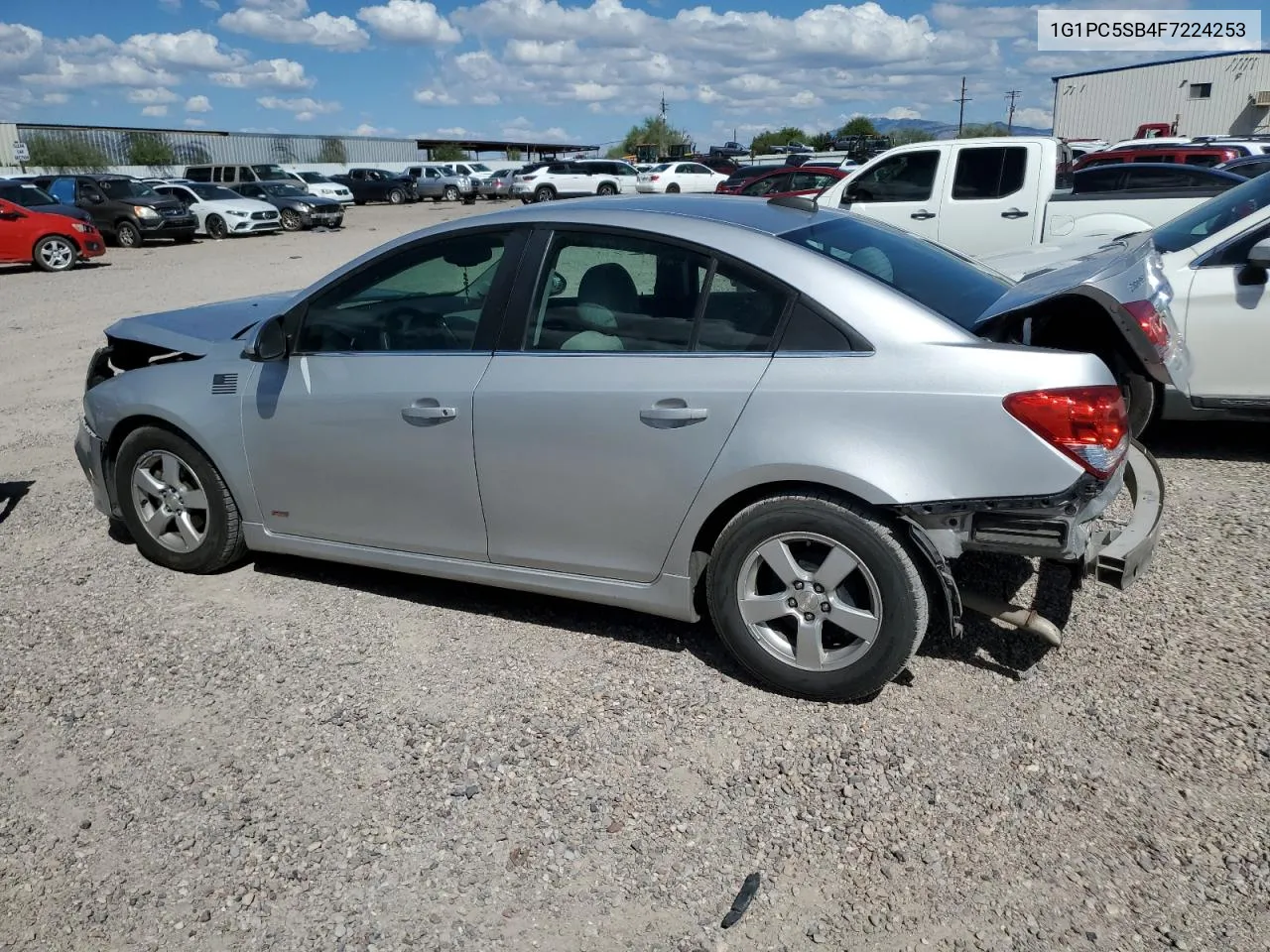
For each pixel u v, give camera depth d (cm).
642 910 251
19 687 362
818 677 329
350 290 394
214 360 427
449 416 365
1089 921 241
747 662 341
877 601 315
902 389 302
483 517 372
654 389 331
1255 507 485
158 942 247
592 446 342
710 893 255
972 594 353
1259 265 538
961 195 1034
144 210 2342
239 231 2594
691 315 334
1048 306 393
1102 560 317
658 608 353
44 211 1922
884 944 238
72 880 269
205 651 383
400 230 2808
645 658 367
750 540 328
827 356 314
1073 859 260
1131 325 380
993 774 294
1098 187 1082
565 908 252
